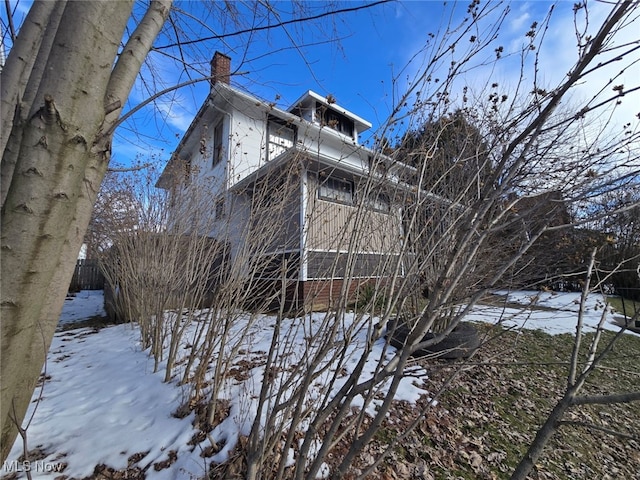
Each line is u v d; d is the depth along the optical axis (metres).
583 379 1.01
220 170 8.45
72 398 3.14
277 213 3.33
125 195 5.63
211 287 4.00
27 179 0.90
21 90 1.23
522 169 1.36
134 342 5.02
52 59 0.91
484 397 3.26
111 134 1.23
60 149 0.92
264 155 8.55
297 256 3.08
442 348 3.72
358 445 1.12
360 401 2.88
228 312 2.88
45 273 0.97
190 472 2.10
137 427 2.62
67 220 1.00
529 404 3.27
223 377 2.67
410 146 1.72
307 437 1.29
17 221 0.89
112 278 7.13
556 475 2.38
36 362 1.28
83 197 1.23
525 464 1.00
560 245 2.26
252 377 3.02
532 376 3.88
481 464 2.39
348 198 7.11
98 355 4.48
